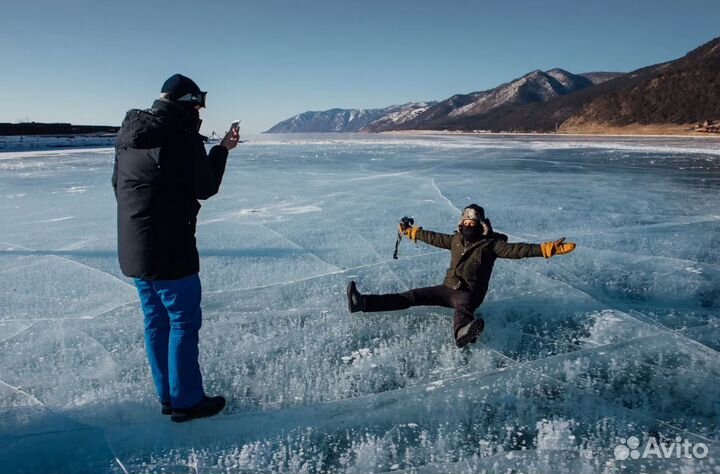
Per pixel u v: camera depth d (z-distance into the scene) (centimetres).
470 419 212
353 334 295
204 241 501
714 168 1141
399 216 600
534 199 708
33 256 461
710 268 392
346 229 539
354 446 198
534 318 310
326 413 219
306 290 365
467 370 252
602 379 240
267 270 410
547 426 206
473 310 288
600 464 183
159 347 218
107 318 324
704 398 223
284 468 186
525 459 187
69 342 292
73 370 261
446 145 2555
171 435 208
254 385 243
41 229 575
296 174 1112
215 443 203
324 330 301
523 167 1209
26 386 246
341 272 402
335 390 237
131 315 329
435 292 300
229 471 186
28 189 934
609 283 365
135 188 197
